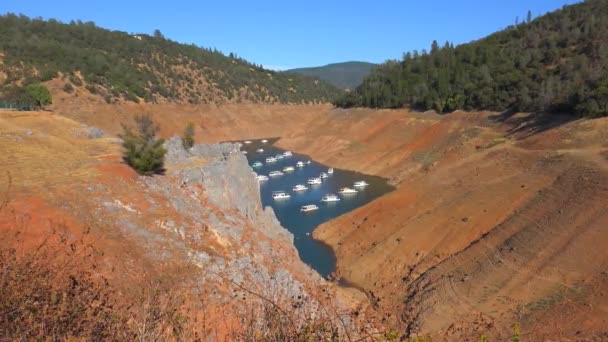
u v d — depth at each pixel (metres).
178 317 9.25
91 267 14.41
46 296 9.12
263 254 27.28
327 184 75.19
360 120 109.62
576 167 41.66
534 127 64.00
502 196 42.16
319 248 47.28
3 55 106.31
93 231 20.28
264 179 79.62
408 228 43.19
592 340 22.95
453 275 33.38
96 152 31.88
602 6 107.06
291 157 103.19
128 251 19.84
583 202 34.88
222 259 22.77
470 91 89.50
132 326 9.19
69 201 22.08
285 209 61.34
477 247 36.31
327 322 9.35
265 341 7.91
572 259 29.77
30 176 24.16
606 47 78.69
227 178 34.47
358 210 52.25
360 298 33.28
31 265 11.07
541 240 32.91
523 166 48.12
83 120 97.12
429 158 76.00
